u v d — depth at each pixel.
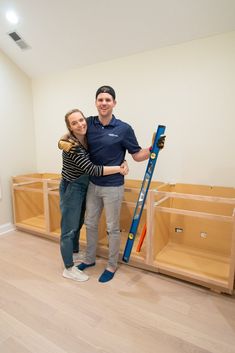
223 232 2.03
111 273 1.89
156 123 2.25
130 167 2.46
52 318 1.46
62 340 1.31
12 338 1.32
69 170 1.79
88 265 2.04
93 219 1.93
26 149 3.06
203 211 2.11
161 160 2.27
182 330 1.38
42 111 3.03
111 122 1.74
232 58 1.84
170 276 1.91
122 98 2.39
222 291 1.69
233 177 1.98
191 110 2.07
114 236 1.85
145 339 1.31
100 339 1.31
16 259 2.20
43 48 2.48
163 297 1.66
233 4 1.63
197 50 1.96
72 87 2.70
